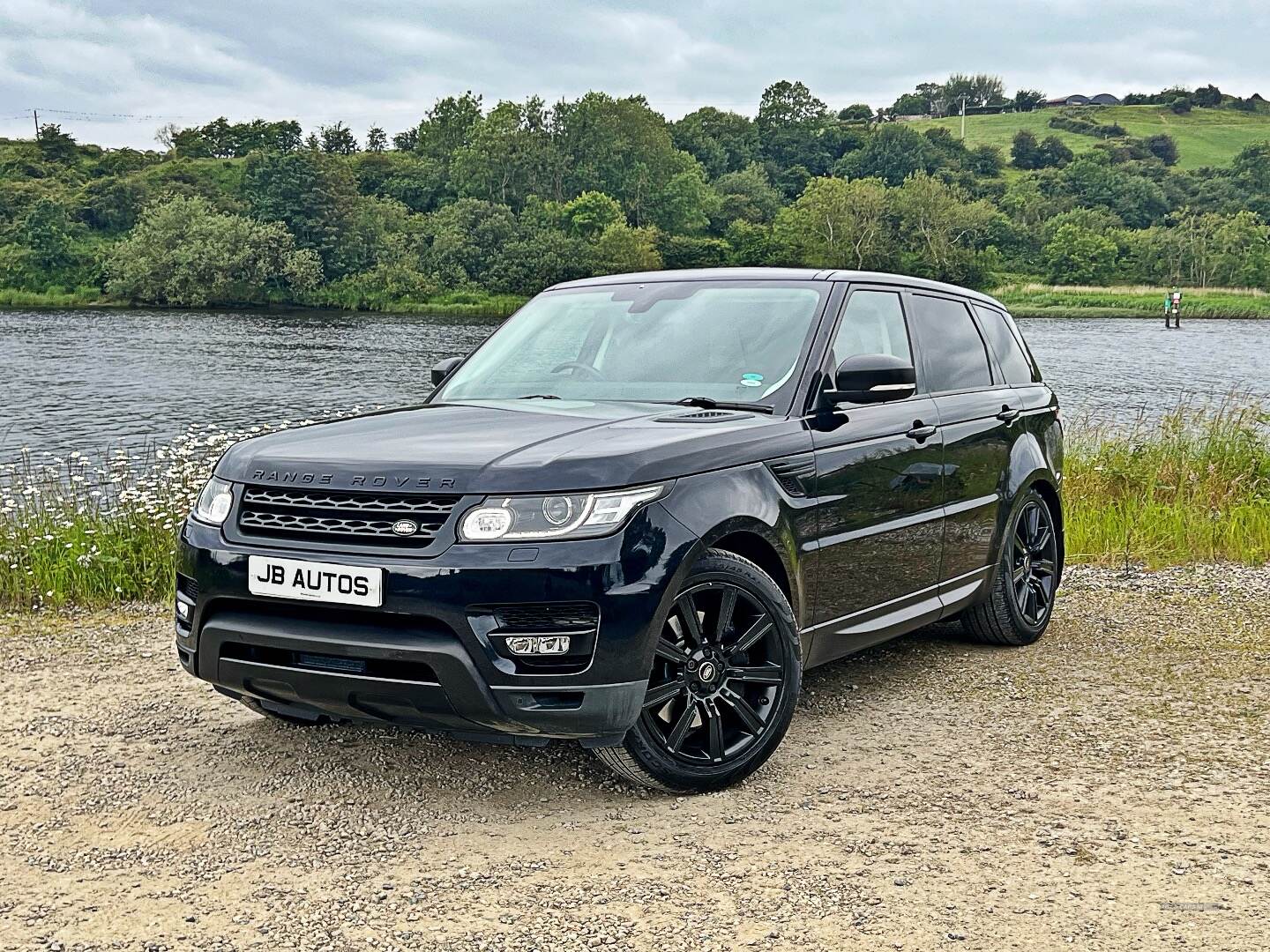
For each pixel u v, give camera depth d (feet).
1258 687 17.63
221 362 163.02
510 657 11.62
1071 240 515.09
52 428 90.07
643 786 13.05
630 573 11.85
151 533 26.25
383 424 13.98
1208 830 12.19
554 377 15.93
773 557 13.75
